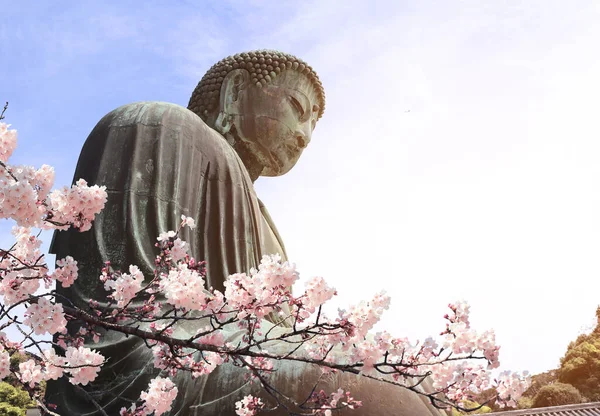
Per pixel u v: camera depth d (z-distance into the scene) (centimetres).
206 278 879
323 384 627
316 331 450
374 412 620
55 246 880
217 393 650
